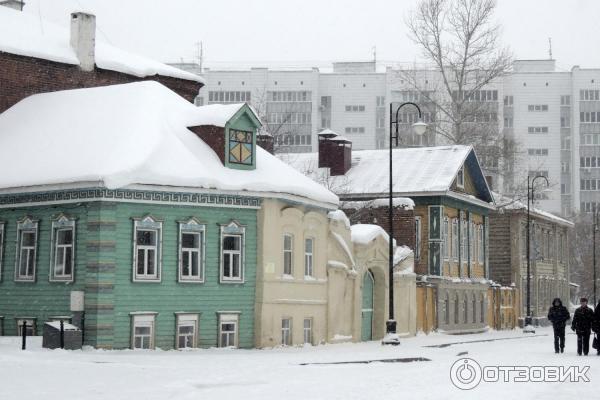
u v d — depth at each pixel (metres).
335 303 38.94
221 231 33.47
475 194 58.62
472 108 71.50
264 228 34.47
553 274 77.25
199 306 32.69
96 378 20.67
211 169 33.38
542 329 66.06
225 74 118.25
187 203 32.41
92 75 43.03
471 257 57.34
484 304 59.00
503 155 72.06
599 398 18.25
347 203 51.62
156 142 32.75
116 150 32.00
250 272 34.31
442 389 19.53
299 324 36.31
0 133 37.31
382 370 24.14
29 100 39.44
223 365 24.59
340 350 34.34
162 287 31.73
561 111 120.31
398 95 116.38
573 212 113.19
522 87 120.56
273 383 20.39
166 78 46.44
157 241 31.77
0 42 39.62
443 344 40.12
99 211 30.61
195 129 35.00
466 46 70.19
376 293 43.69
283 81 117.88
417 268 51.91
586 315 30.69
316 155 57.69
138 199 31.22
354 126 118.50
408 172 53.53
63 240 32.06
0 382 19.69
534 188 68.19
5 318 33.00
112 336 30.33
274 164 37.19
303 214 36.81
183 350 31.56
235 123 34.62
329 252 38.97
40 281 32.25
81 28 42.66
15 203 33.06
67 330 29.14
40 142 35.03
